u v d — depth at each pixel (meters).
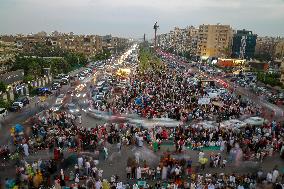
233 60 135.88
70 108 48.41
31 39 197.50
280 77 94.38
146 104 47.12
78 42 181.00
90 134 32.72
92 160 27.75
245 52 192.38
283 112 50.50
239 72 104.75
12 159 28.53
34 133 34.59
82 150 30.75
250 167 28.80
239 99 55.56
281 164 30.03
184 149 32.16
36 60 93.88
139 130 35.28
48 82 77.38
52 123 37.69
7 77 71.31
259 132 36.16
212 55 178.00
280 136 35.66
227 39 176.50
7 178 24.30
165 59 157.62
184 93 55.50
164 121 40.12
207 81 69.38
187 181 25.44
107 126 38.34
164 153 30.70
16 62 93.56
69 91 65.19
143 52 188.25
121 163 28.95
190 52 199.50
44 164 26.20
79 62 126.00
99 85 68.44
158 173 26.31
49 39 186.38
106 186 23.41
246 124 39.38
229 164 29.44
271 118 46.19
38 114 44.78
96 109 46.88
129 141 33.38
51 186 23.81
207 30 176.88
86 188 23.25
